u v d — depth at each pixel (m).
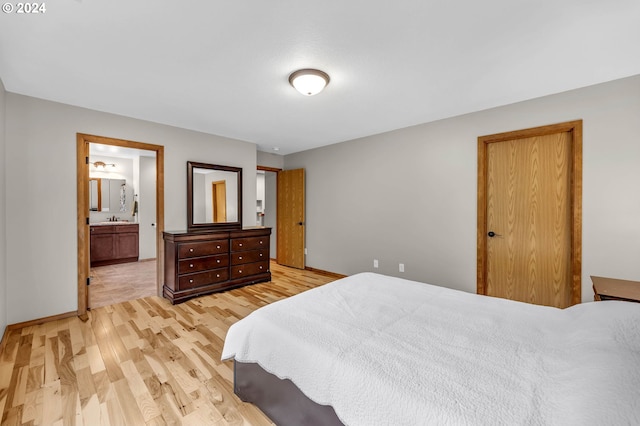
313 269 4.93
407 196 3.66
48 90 2.51
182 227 3.67
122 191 6.11
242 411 1.54
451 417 0.79
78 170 2.88
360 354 1.13
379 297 1.80
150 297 3.46
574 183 2.52
